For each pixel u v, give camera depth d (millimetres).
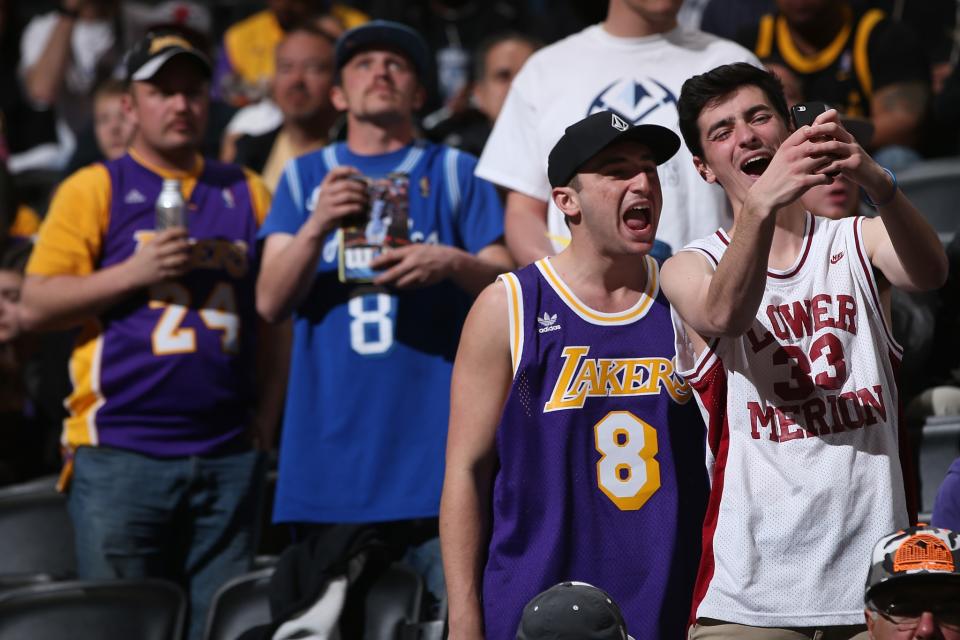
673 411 11938
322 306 15867
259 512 17406
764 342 10805
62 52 32156
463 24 28859
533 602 9273
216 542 17016
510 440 11906
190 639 16781
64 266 17141
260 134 23375
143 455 16859
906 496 10859
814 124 9828
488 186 16344
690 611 11625
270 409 18016
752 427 10789
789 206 11016
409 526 15633
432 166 16406
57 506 17859
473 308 12156
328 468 15531
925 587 9477
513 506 11883
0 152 29578
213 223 17438
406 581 14867
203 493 16984
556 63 15688
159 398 16922
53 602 15617
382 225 15469
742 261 9883
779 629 10547
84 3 32188
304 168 16672
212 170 17812
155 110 17344
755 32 21797
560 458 11812
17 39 33406
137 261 16562
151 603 15680
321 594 14703
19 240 23234
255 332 17625
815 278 10875
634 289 12133
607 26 15695
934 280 10406
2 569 17547
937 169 19531
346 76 16609
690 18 27797
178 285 17094
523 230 15555
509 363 12031
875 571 9664
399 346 15648
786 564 10570
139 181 17500
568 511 11805
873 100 20875
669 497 11859
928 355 14805
